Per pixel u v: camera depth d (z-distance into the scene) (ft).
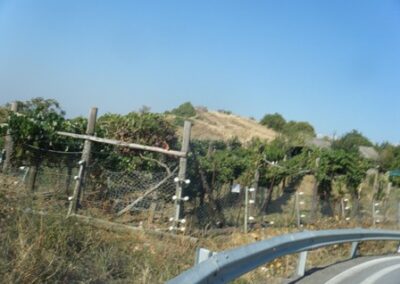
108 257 26.84
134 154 51.08
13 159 47.50
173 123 60.85
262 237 45.29
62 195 40.11
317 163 71.82
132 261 28.27
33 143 47.73
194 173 47.78
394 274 38.17
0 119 53.01
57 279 22.59
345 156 76.69
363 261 43.45
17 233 24.13
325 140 225.56
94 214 39.04
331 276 34.71
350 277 35.12
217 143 97.91
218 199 52.65
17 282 20.61
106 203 43.09
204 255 22.36
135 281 25.57
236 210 53.57
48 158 48.60
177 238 36.88
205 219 48.24
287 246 31.27
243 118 302.25
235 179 63.77
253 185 61.57
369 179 94.02
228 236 44.91
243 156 73.46
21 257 21.44
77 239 27.32
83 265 25.36
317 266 38.11
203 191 48.85
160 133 54.29
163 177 46.39
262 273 32.55
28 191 28.76
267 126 290.76
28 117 49.32
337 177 76.07
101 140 43.68
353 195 79.56
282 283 30.81
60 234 25.57
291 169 73.31
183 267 29.68
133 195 45.55
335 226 61.05
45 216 26.32
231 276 23.25
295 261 38.37
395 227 80.48
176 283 17.21
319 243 36.88
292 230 52.75
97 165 46.57
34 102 56.75
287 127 277.03
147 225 39.55
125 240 31.99
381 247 57.16
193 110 264.11
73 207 39.55
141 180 45.91
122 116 53.01
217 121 263.70
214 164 55.57
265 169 70.28
